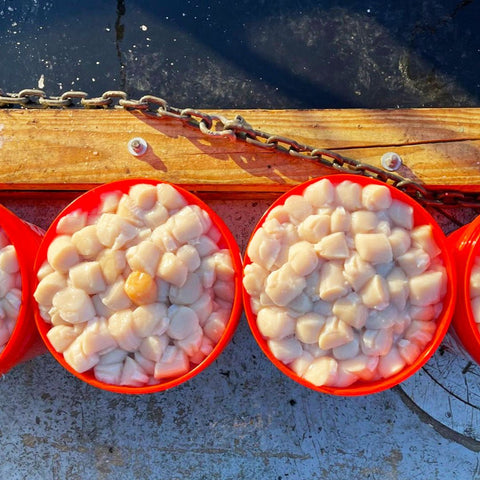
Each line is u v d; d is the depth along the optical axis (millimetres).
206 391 1036
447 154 949
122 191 915
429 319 866
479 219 879
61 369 1046
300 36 1159
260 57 1161
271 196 1045
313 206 881
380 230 864
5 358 850
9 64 1171
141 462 1027
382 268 859
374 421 1021
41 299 866
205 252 889
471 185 945
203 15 1173
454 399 1021
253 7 1168
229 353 1042
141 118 973
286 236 871
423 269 857
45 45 1172
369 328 849
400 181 936
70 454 1031
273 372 1036
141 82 1165
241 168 959
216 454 1026
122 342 854
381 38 1147
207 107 1155
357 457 1016
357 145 959
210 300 881
